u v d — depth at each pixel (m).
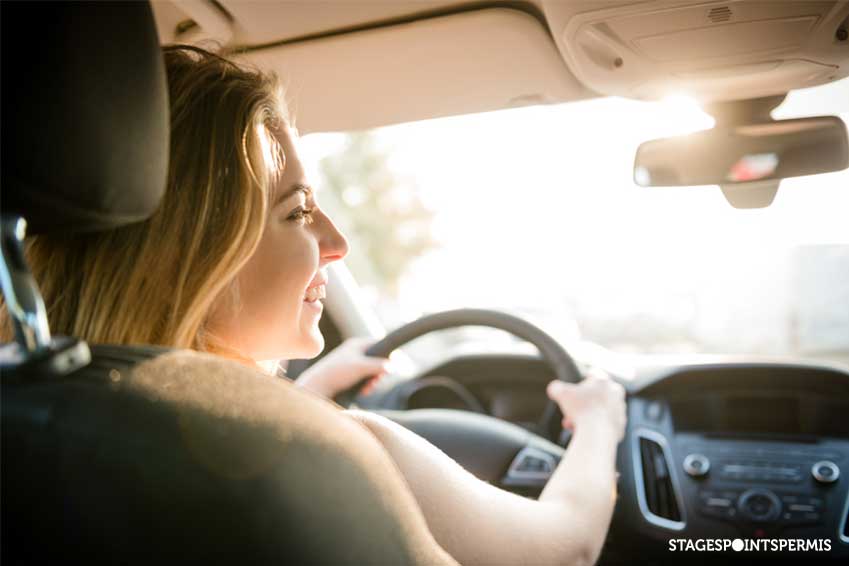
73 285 0.91
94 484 0.60
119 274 0.91
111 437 0.60
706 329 8.86
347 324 2.87
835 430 2.26
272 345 1.09
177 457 0.59
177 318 0.93
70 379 0.63
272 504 0.61
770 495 2.12
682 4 1.57
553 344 1.80
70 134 0.64
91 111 0.65
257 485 0.60
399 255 14.86
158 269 0.92
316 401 0.72
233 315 1.04
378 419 1.10
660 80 1.88
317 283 1.20
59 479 0.60
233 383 0.67
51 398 0.62
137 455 0.59
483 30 1.85
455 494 1.10
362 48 1.95
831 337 7.16
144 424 0.60
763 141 1.98
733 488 2.15
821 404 2.28
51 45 0.63
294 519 0.61
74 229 0.69
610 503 1.37
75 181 0.65
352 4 1.78
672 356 2.46
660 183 2.07
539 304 10.46
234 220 0.96
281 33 1.90
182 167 0.94
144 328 0.91
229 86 0.99
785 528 2.10
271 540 0.61
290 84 2.13
